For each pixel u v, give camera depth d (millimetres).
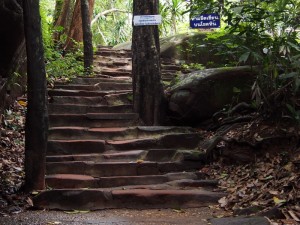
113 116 6301
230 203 4230
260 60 4973
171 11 12039
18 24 4602
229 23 5051
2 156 5367
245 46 4949
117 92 7242
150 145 5668
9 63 5059
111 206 4344
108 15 16656
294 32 4828
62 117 6184
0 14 4277
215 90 6066
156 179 4996
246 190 4426
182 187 4785
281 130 5094
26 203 4305
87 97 6973
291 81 4758
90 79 7969
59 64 8250
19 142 5879
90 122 6242
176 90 6270
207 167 5336
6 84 5684
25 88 7516
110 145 5629
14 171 5066
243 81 6098
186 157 5371
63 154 5461
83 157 5324
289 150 4836
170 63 9281
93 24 15539
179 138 5730
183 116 6168
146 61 6391
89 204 4320
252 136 5238
